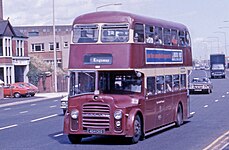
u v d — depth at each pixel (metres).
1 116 32.94
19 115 33.19
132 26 18.25
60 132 22.53
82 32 18.53
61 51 99.44
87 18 18.59
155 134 20.80
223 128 22.45
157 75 20.48
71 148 17.30
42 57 94.06
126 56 18.09
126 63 18.06
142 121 18.73
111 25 18.30
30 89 58.34
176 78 23.30
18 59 70.19
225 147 16.55
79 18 18.70
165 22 22.06
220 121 25.58
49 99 53.03
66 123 18.14
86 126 17.81
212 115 28.92
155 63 20.31
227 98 44.09
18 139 20.28
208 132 21.06
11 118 30.98
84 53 18.34
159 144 17.70
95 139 19.88
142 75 18.83
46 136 21.11
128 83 18.52
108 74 18.55
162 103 21.08
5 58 66.69
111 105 17.55
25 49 73.25
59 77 69.31
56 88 64.06
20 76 71.75
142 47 18.98
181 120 23.94
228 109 32.94
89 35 18.45
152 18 20.69
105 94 18.09
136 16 18.81
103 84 18.38
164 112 21.38
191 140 18.61
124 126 17.58
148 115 19.33
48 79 69.12
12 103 47.97
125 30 18.22
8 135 21.84
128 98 18.05
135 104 18.14
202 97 45.97
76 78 18.27
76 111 17.92
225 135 19.89
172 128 22.86
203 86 51.16
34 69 73.56
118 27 18.27
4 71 66.56
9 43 68.06
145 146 17.27
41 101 49.91
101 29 18.36
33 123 27.14
